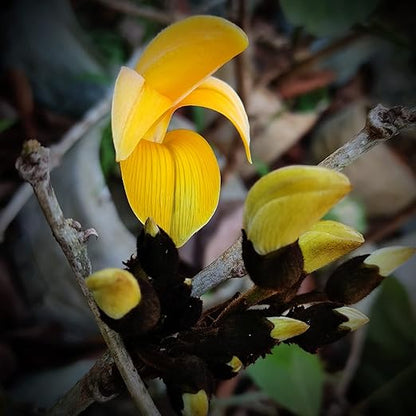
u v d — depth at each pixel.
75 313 0.35
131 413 0.31
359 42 0.53
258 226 0.12
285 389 0.29
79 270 0.13
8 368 0.34
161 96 0.15
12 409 0.30
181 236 0.15
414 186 0.45
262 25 0.56
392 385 0.33
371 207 0.45
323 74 0.51
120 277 0.12
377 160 0.45
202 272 0.16
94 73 0.44
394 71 0.54
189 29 0.14
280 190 0.12
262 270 0.13
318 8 0.33
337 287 0.14
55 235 0.13
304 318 0.14
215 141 0.43
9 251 0.36
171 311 0.14
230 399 0.33
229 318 0.14
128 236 0.33
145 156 0.15
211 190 0.16
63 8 0.46
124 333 0.13
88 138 0.35
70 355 0.35
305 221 0.12
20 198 0.33
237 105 0.16
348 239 0.14
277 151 0.47
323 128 0.47
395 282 0.34
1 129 0.38
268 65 0.52
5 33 0.44
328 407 0.34
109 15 0.52
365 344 0.34
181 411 0.13
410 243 0.41
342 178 0.11
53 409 0.16
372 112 0.15
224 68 0.46
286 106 0.48
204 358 0.14
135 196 0.15
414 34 0.51
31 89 0.44
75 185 0.33
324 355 0.36
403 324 0.34
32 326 0.36
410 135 0.49
